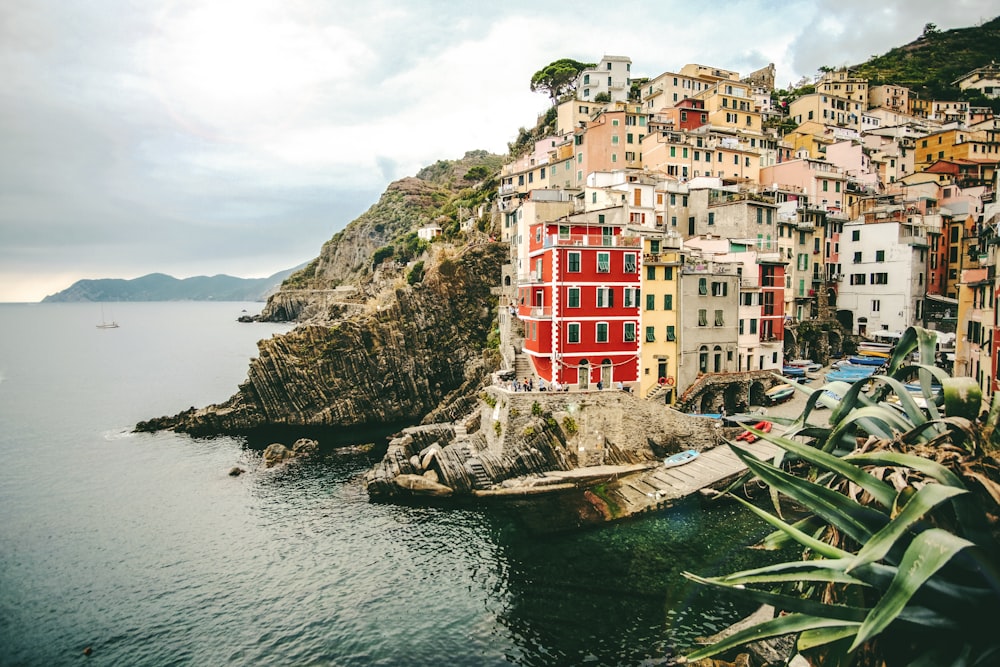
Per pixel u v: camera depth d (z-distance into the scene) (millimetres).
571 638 31750
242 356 172000
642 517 45219
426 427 63469
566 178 104688
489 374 83062
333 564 41344
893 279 79625
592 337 58844
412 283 107125
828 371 69625
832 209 93938
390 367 89938
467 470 52781
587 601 34969
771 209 76562
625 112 98688
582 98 137125
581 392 54938
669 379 61844
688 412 60281
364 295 146625
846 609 12391
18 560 43281
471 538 44125
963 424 13484
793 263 79562
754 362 65562
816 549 13117
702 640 30578
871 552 10820
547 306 59438
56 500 55188
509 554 41188
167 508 52781
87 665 31547
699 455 53938
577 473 52938
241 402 84875
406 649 31641
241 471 62594
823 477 17531
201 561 42562
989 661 10883
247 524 48812
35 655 32375
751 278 65812
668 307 61750
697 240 73188
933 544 10195
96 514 51750
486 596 36281
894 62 184000
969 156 110938
